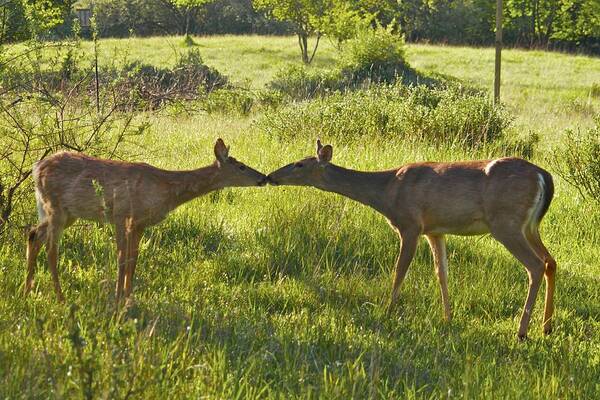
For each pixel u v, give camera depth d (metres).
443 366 8.23
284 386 7.15
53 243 9.16
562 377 7.93
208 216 12.37
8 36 11.95
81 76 13.18
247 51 56.50
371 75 40.59
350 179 10.27
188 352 7.49
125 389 6.20
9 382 6.39
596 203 14.10
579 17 71.06
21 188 11.47
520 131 22.86
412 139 18.64
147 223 9.52
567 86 45.56
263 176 10.23
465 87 37.50
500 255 11.83
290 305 9.76
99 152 12.12
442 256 10.01
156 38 61.84
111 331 7.24
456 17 74.62
